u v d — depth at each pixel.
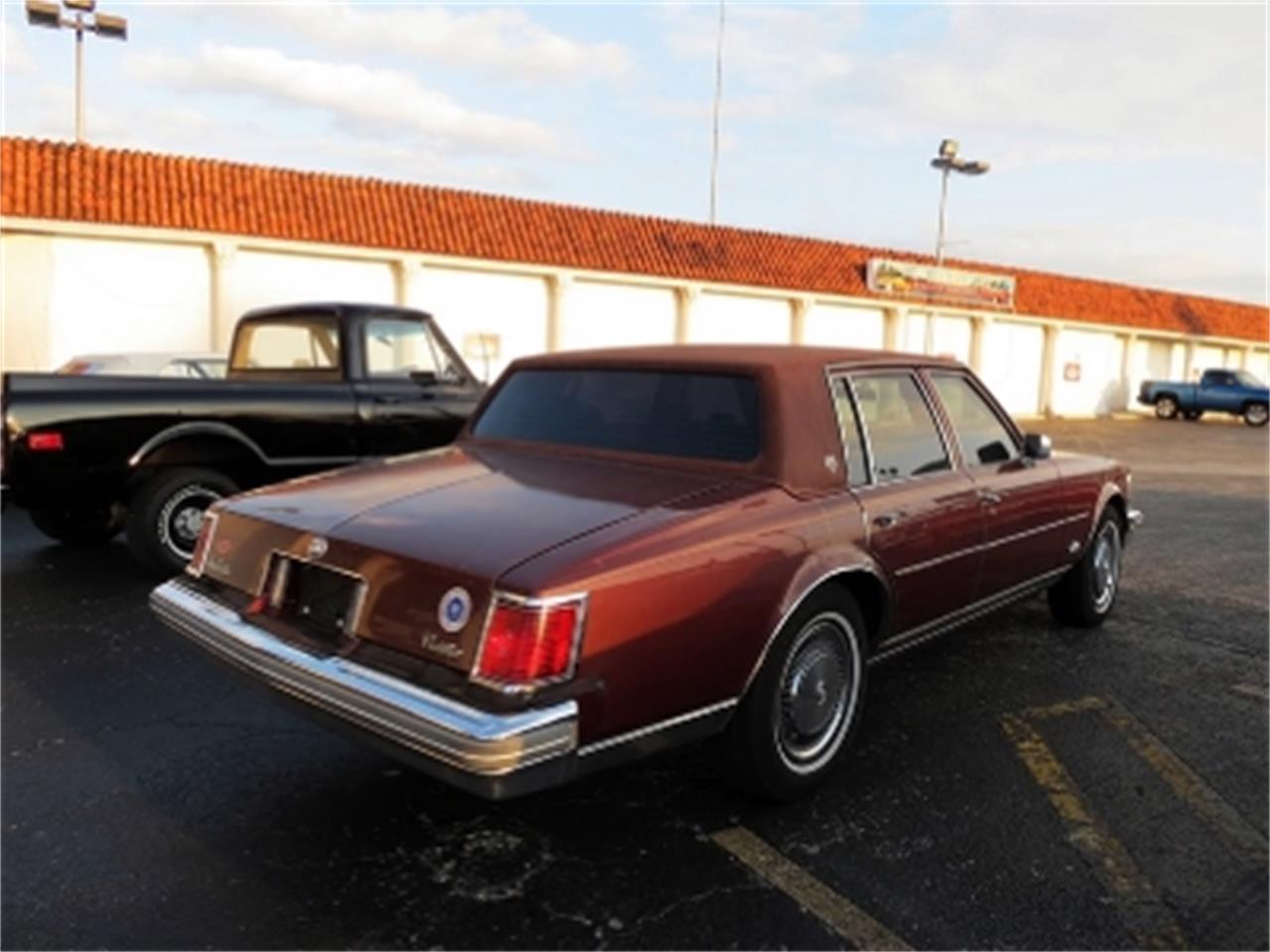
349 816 3.36
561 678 2.64
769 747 3.30
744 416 3.62
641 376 4.04
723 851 3.16
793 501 3.42
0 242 15.41
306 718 3.01
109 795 3.49
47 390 5.82
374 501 3.39
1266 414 30.83
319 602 3.16
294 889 2.92
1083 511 5.36
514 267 20.25
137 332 16.69
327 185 19.45
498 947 2.65
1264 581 7.18
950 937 2.73
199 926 2.72
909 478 4.03
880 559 3.70
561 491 3.41
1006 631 5.70
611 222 23.31
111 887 2.91
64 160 16.77
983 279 29.17
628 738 2.83
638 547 2.88
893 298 26.78
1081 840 3.27
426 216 20.02
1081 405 33.78
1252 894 2.96
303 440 6.64
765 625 3.19
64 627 5.45
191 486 6.32
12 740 3.96
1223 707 4.51
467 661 2.68
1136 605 6.37
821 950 2.66
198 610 3.40
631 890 2.93
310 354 7.12
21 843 3.15
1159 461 17.77
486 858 3.11
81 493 6.00
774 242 26.55
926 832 3.30
